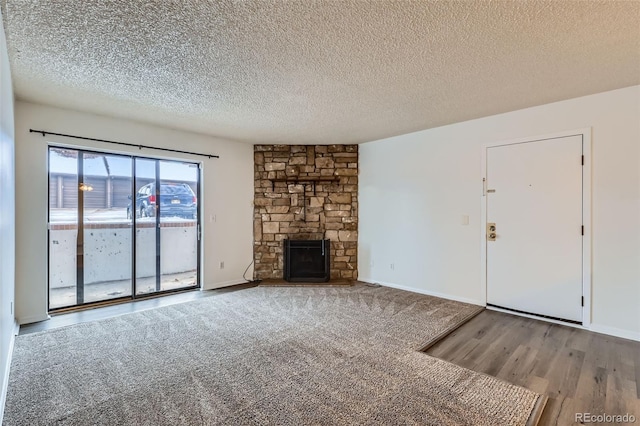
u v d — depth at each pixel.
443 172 4.24
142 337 2.87
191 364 2.37
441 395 2.00
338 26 1.91
